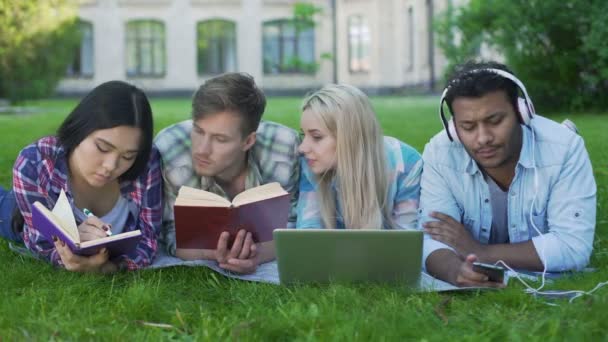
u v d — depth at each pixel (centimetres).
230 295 320
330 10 3347
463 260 345
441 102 343
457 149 361
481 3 1489
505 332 262
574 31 1405
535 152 350
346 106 354
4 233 400
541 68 1448
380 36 3238
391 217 377
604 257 375
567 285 321
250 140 357
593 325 261
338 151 357
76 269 332
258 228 333
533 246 343
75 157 331
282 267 321
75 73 3262
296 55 3394
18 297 305
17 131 1238
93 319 279
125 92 324
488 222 366
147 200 364
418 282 319
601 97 1446
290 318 273
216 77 347
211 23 3388
